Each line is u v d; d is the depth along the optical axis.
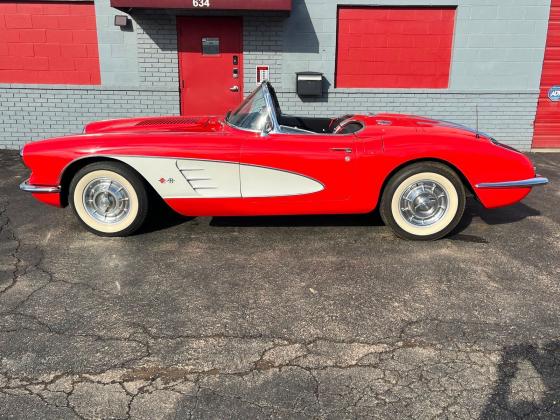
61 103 8.66
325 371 2.61
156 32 8.40
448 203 4.35
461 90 8.83
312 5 8.39
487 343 2.87
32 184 4.38
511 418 2.29
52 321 3.08
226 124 4.64
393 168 4.23
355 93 8.80
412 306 3.30
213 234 4.60
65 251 4.17
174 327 3.02
